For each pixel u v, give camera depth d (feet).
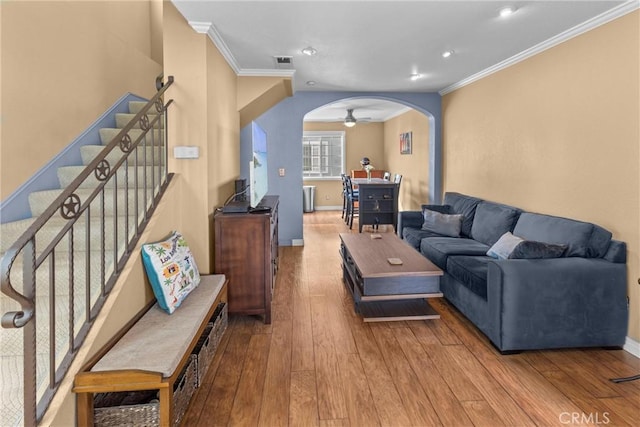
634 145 8.27
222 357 8.39
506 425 6.09
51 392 5.02
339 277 14.35
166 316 7.22
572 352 8.54
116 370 5.33
